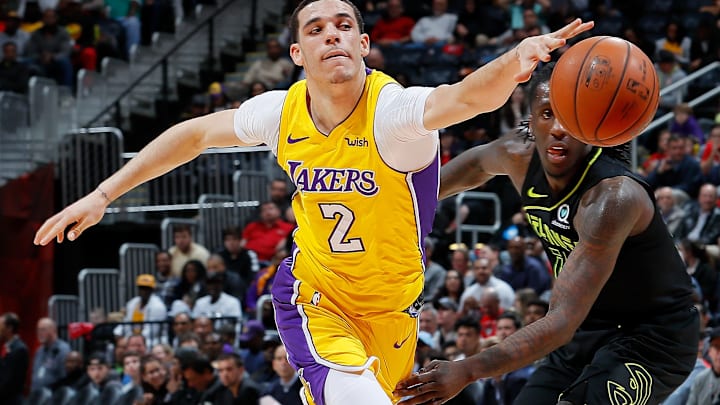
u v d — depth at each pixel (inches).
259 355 391.9
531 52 130.9
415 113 148.3
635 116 149.3
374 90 156.7
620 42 151.3
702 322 343.9
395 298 165.9
